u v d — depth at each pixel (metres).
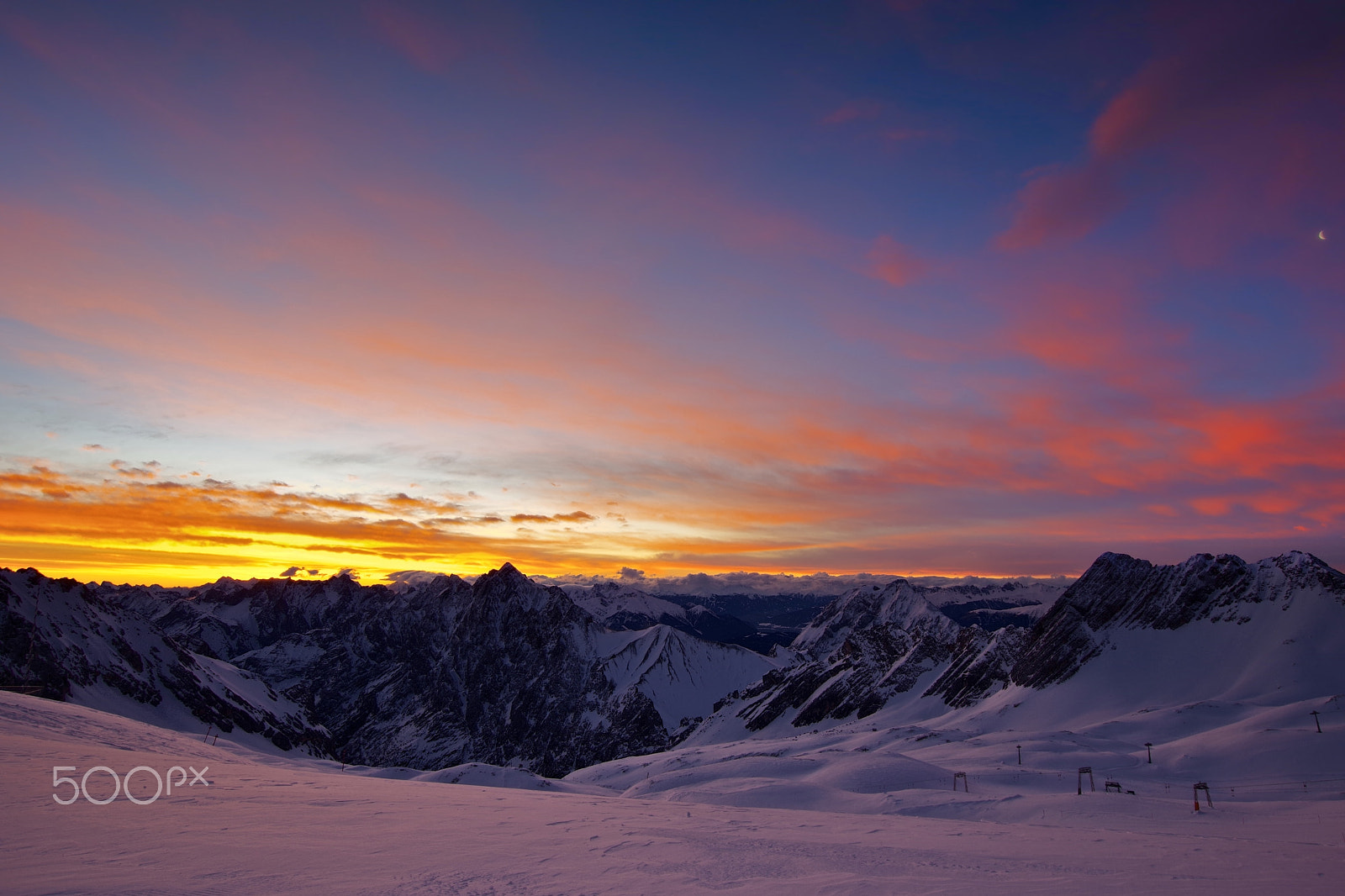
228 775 43.31
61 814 24.89
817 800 99.12
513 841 28.05
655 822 40.09
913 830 47.50
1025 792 101.56
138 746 64.00
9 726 53.16
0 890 15.74
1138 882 23.86
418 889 18.89
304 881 18.91
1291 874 26.20
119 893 16.27
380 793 44.44
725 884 21.78
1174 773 122.69
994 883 22.95
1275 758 121.06
